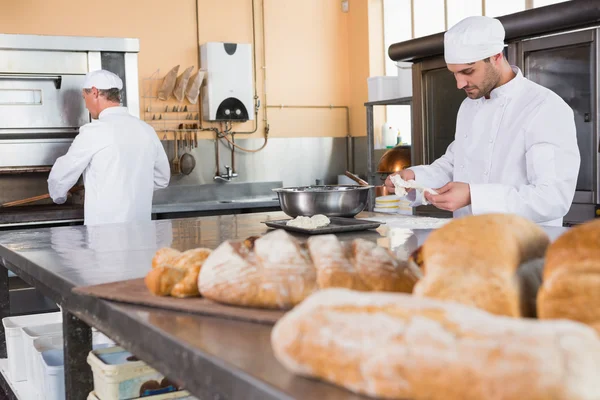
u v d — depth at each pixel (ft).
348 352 1.79
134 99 14.23
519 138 7.30
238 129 18.67
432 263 2.20
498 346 1.51
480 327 1.60
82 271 4.46
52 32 16.30
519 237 2.22
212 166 18.37
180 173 17.93
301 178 19.62
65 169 11.16
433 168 8.59
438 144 13.25
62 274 4.34
